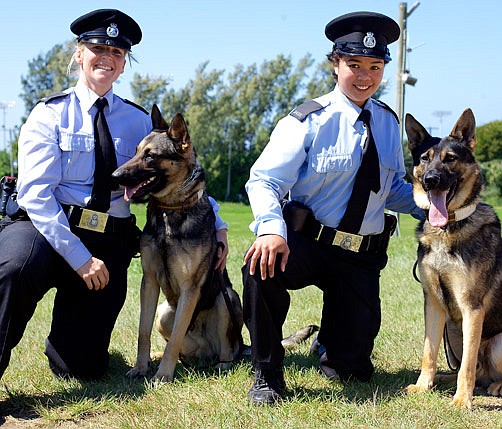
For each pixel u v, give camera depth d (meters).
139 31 4.49
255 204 3.77
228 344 4.73
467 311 3.86
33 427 3.44
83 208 4.14
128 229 4.41
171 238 4.27
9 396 3.80
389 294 7.01
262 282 3.71
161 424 3.34
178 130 4.23
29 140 4.00
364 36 3.97
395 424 3.31
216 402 3.67
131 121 4.50
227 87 59.97
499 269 3.96
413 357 4.72
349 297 4.07
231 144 57.72
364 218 4.05
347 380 4.14
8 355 3.69
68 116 4.17
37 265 3.73
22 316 3.73
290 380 4.12
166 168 4.20
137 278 8.50
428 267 4.00
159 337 5.45
